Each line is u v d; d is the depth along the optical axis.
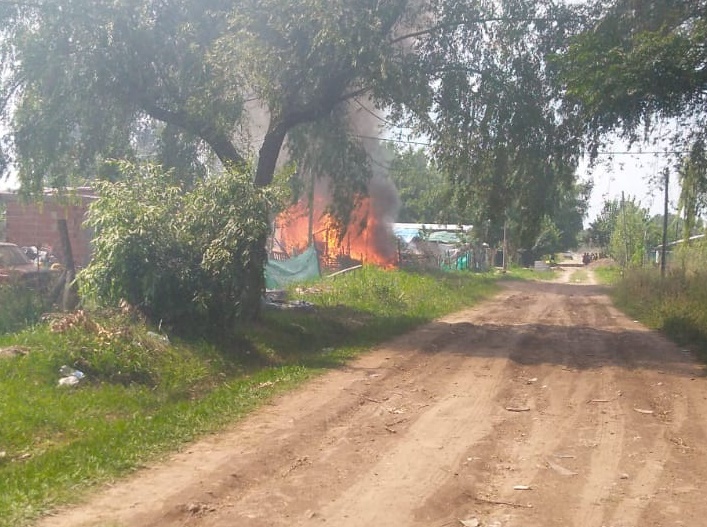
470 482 6.26
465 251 46.81
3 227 25.33
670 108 13.34
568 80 13.26
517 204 16.69
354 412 8.72
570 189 16.50
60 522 5.22
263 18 13.93
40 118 14.43
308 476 6.35
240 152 16.69
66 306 13.52
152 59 14.38
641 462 6.90
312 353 13.03
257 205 11.57
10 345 10.01
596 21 14.64
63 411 7.71
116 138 15.88
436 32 15.73
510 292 33.16
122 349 9.62
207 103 13.86
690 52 12.26
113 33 13.60
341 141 18.28
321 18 13.52
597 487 6.19
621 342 15.21
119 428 7.46
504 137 15.66
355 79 15.66
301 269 25.67
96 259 11.45
